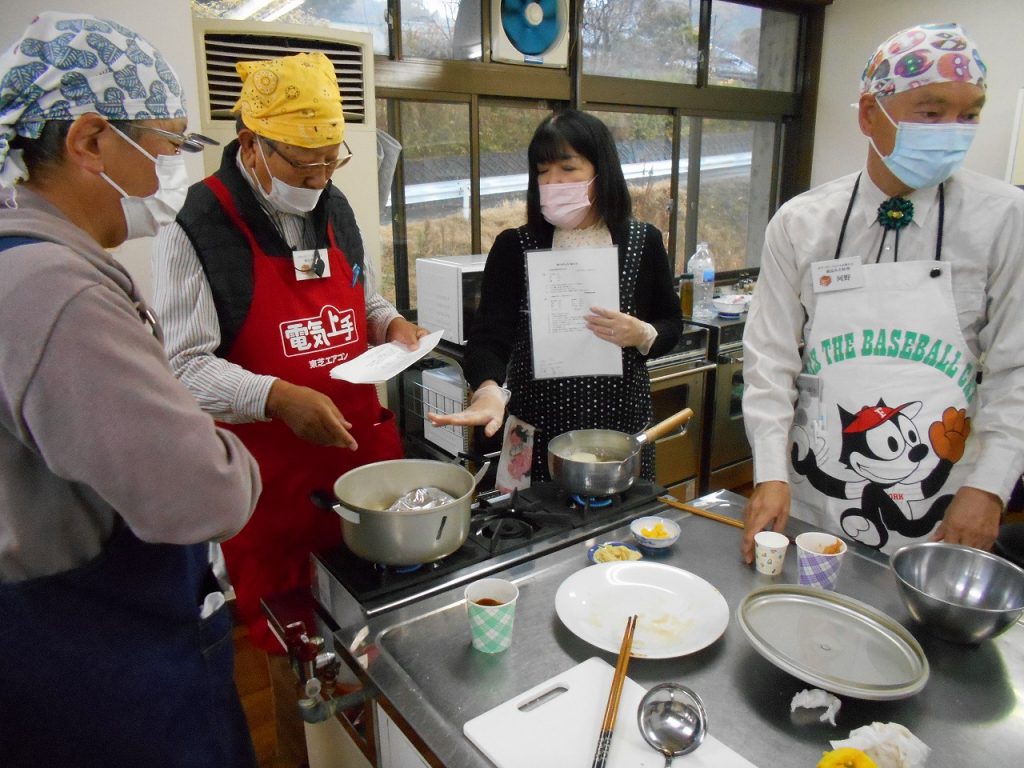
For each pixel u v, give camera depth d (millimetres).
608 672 830
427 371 2520
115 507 697
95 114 723
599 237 1622
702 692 807
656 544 1116
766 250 1380
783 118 4082
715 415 3250
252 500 812
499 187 3074
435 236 2926
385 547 966
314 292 1440
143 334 709
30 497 721
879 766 672
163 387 703
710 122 3738
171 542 729
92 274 684
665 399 3096
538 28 2912
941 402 1208
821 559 992
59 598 756
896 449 1239
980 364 1245
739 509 1304
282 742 1271
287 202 1335
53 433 658
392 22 2580
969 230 1175
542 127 1521
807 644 869
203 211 1311
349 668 921
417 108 2738
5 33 1667
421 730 751
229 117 1958
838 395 1282
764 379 1324
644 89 3348
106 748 803
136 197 796
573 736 731
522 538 1132
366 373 1289
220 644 924
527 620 953
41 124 705
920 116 1111
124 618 801
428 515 959
